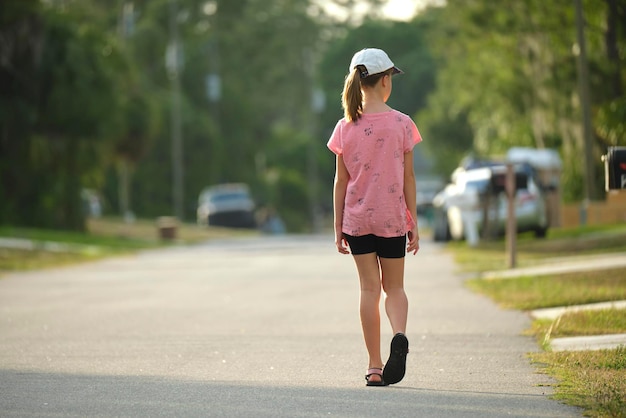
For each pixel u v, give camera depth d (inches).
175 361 879.7
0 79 3563.0
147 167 6830.7
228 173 7662.4
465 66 4116.6
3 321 1202.6
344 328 1093.8
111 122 3720.5
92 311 1306.6
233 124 7805.1
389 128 740.7
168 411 666.2
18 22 3523.6
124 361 882.8
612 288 1302.9
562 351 873.5
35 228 3661.4
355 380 776.9
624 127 2444.6
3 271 2138.3
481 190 2581.2
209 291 1583.4
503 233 2581.2
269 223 5472.4
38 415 658.8
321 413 652.7
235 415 650.8
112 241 3383.4
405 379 776.9
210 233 4603.8
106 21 6781.5
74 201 3767.2
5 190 3607.3
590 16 2888.8
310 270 2016.5
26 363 876.0
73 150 3668.8
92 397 716.0
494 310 1222.9
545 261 1834.4
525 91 3631.9
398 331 738.2
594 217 2753.4
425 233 4736.7
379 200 740.7
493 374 792.3
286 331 1075.3
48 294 1574.8
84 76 3649.1
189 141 6934.1
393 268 753.6
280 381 774.5
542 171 3129.9
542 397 695.1
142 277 1924.2
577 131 3447.3
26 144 3570.4
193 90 7726.4
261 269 2084.2
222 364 861.2
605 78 2844.5
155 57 7322.8
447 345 952.9
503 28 3238.2
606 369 776.9
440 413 647.1
